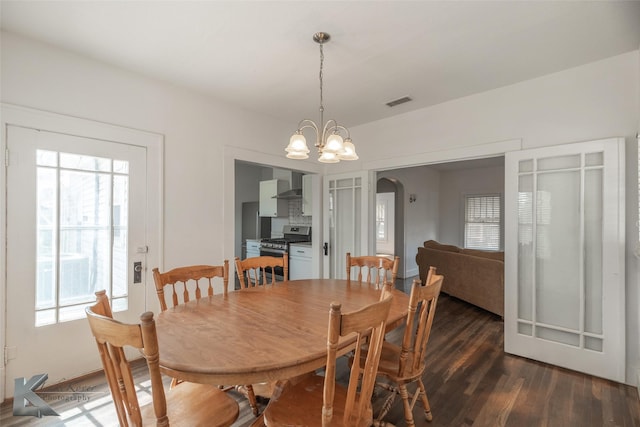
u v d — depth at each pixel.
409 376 1.66
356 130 4.15
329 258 4.53
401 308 1.82
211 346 1.29
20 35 2.13
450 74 2.71
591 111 2.50
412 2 1.81
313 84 2.92
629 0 1.78
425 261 5.57
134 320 2.68
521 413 1.99
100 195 2.51
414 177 6.94
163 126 2.89
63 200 2.33
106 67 2.54
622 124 2.38
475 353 2.88
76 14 1.91
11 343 2.10
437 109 3.40
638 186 2.29
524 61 2.49
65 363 2.32
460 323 3.73
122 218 2.63
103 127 2.51
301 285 2.44
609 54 2.38
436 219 7.83
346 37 2.16
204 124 3.20
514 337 2.84
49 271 2.26
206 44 2.25
